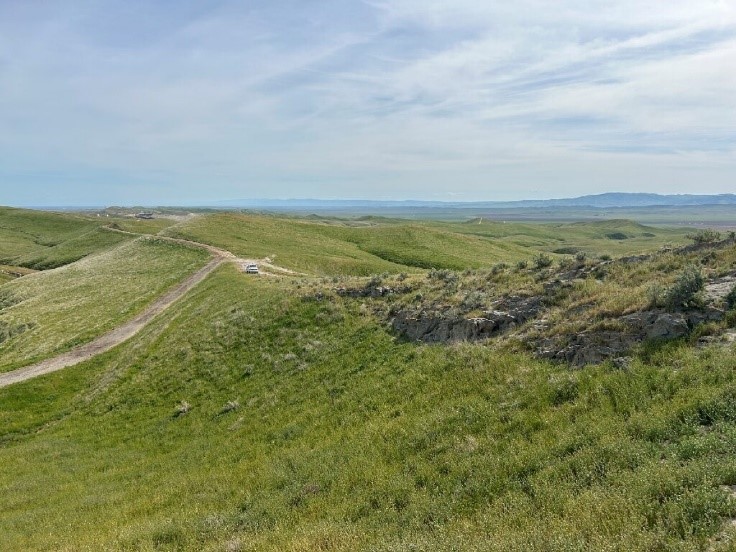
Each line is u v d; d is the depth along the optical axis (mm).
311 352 24766
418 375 18406
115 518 14992
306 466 14773
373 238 108250
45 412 30750
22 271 109438
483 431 13195
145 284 64062
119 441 23500
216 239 87625
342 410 18391
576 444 10922
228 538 11758
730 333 13070
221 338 30578
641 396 11727
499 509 9703
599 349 14484
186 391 26203
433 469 12227
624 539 7266
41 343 47250
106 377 33500
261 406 21438
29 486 19766
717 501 7539
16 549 14133
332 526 10734
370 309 27391
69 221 183000
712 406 10328
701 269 17234
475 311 20859
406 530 9836
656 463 9195
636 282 18484
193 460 18781
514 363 16156
